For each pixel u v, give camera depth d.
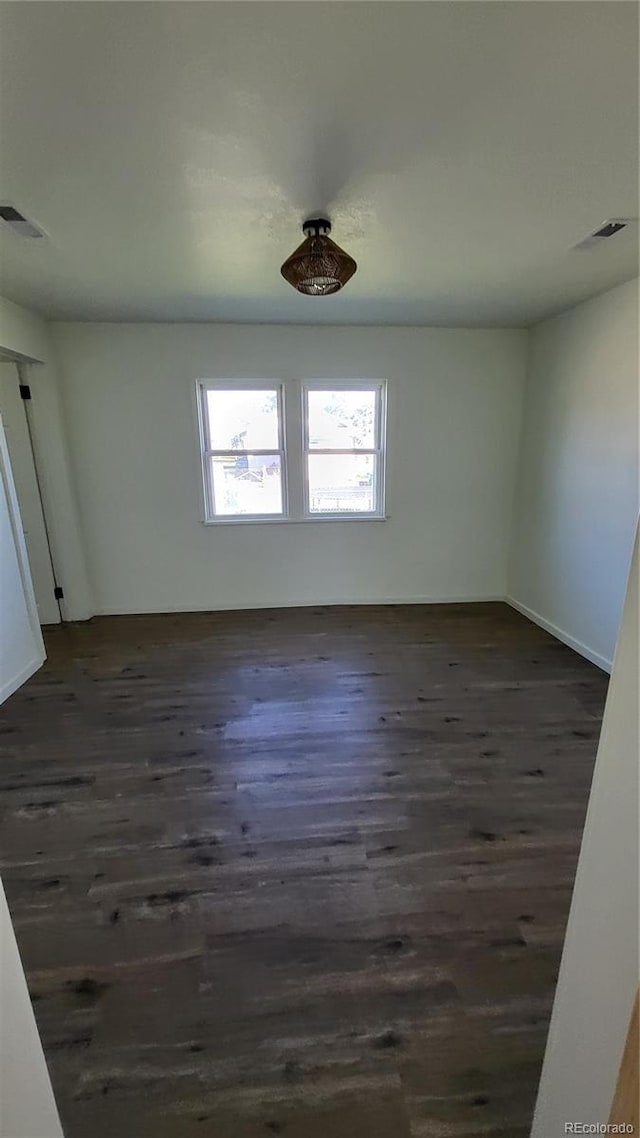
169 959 1.59
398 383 4.52
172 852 2.01
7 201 2.00
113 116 1.48
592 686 3.35
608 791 0.75
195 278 3.00
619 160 1.75
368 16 1.13
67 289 3.21
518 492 4.81
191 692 3.29
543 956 1.60
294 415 4.51
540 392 4.34
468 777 2.45
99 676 3.53
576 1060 0.86
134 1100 1.24
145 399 4.36
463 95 1.40
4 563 3.28
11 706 3.13
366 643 4.07
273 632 4.31
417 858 1.98
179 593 4.82
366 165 1.77
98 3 1.08
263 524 4.74
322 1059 1.33
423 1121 1.20
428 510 4.86
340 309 3.79
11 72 1.29
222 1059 1.33
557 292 3.40
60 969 1.56
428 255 2.66
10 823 2.17
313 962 1.58
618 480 3.40
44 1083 0.86
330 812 2.22
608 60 1.27
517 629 4.37
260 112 1.47
